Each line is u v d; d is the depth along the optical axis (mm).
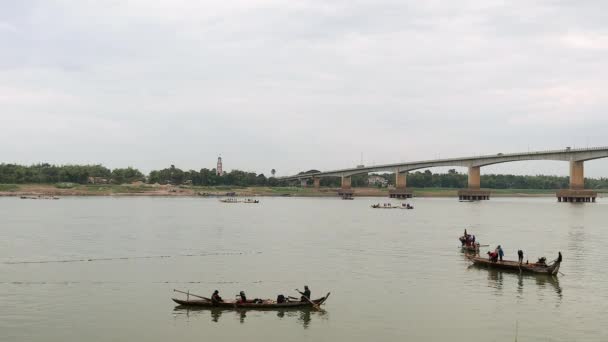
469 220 148875
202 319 43406
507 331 40875
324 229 118250
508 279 59156
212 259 72625
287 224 131625
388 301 49250
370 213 182125
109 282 57031
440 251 81312
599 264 69812
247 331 40656
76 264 68000
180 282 57219
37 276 60062
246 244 88938
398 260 72062
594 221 145125
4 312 45000
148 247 84125
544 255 78688
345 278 59531
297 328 41344
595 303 48844
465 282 57469
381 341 38719
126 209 188750
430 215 171875
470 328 41562
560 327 41844
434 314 45094
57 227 117062
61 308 46344
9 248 81812
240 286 55531
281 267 66312
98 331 40344
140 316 44125
